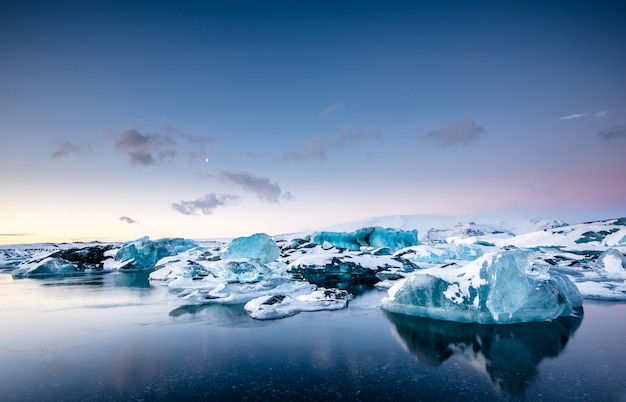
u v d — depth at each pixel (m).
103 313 13.72
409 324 11.45
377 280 26.31
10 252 58.41
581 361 7.77
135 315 13.27
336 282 25.22
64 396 6.10
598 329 10.51
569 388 6.29
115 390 6.33
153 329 10.96
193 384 6.58
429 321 11.85
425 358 8.06
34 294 19.42
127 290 20.94
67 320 12.44
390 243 47.59
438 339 9.62
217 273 20.45
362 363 7.74
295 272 26.94
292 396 6.03
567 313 12.20
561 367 7.39
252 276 19.80
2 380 6.86
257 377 6.92
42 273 34.81
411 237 51.16
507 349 8.67
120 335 10.25
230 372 7.21
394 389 6.30
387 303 13.91
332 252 32.16
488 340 9.48
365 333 10.32
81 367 7.56
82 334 10.40
